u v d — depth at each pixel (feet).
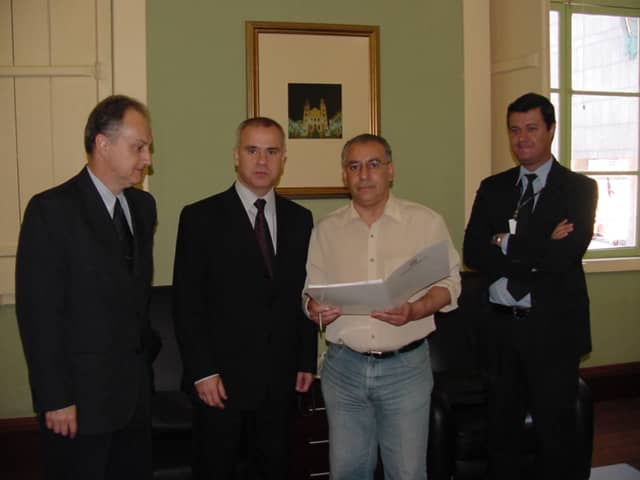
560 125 12.39
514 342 7.00
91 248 5.39
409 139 10.35
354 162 6.17
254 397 6.27
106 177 5.58
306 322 6.87
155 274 9.47
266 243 6.57
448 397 7.87
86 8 9.21
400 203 6.48
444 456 7.41
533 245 6.75
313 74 9.78
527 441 7.79
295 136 9.76
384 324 6.12
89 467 5.47
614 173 12.80
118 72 9.16
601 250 12.75
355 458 6.33
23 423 9.69
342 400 6.29
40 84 9.15
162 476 7.02
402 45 10.22
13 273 9.26
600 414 11.82
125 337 5.61
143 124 5.57
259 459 6.52
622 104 12.78
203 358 6.23
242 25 9.55
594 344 12.63
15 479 9.02
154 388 7.98
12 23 9.09
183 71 9.39
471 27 10.46
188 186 9.52
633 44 12.78
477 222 7.57
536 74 9.52
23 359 9.69
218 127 9.57
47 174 9.25
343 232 6.47
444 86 10.43
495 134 10.58
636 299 12.85
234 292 6.32
